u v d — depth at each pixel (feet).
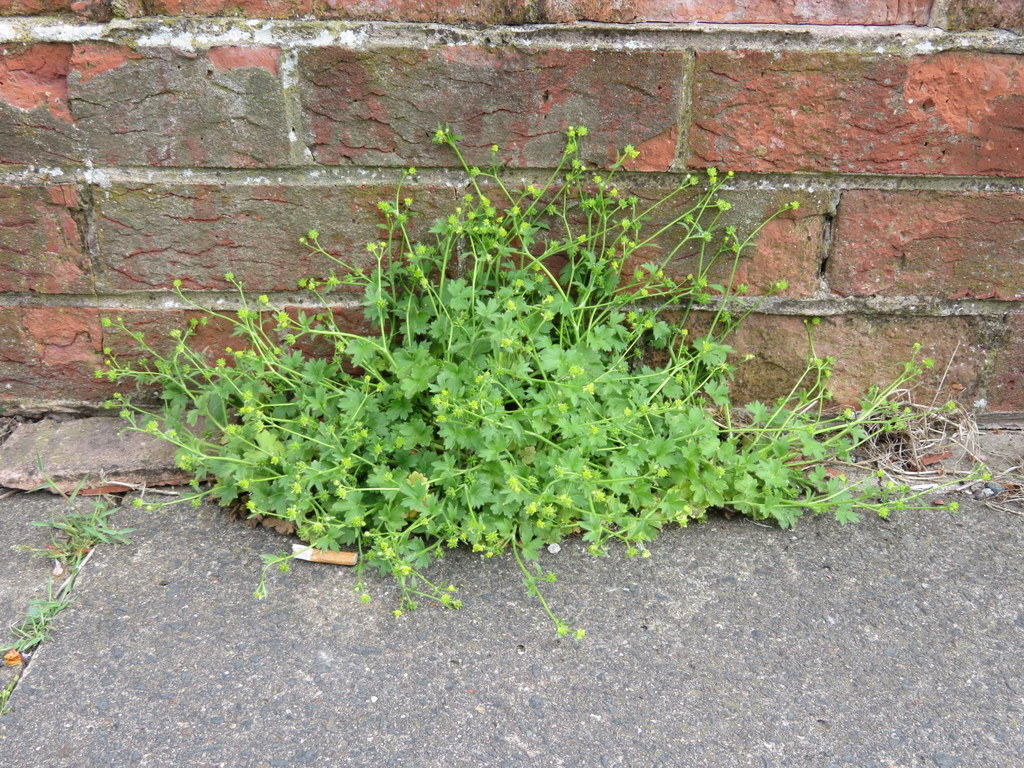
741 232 1.96
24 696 1.51
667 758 1.44
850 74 1.81
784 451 1.89
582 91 1.83
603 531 1.82
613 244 1.96
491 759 1.43
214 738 1.45
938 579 1.75
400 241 1.96
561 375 1.80
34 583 1.71
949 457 2.06
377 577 1.74
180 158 1.86
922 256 1.97
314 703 1.51
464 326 1.84
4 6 1.72
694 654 1.60
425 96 1.83
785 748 1.46
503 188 1.89
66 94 1.79
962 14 1.79
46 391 2.06
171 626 1.63
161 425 2.02
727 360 2.09
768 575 1.76
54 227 1.90
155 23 1.74
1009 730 1.49
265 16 1.76
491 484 1.77
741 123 1.86
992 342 2.06
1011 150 1.87
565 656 1.59
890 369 2.09
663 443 1.82
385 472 1.72
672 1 1.78
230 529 1.84
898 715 1.51
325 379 1.88
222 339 2.04
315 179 1.90
